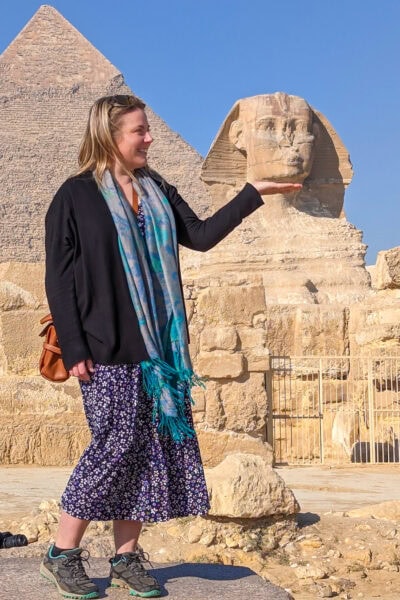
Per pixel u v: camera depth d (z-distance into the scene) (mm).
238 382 16016
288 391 21594
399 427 18734
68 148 158000
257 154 36812
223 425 15961
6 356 15984
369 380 18219
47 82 161375
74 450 15781
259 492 8805
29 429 15711
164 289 5633
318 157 38125
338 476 15508
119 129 5699
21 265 16281
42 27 165875
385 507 10234
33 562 6414
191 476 5668
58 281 5562
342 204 38312
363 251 35281
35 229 152625
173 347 5605
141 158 5770
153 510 5535
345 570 8352
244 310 16141
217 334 15961
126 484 5566
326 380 21938
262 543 8750
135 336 5527
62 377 5762
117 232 5559
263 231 35656
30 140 156750
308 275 34094
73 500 5535
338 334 24844
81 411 15891
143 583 5637
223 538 8773
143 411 5566
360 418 19562
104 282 5523
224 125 37812
